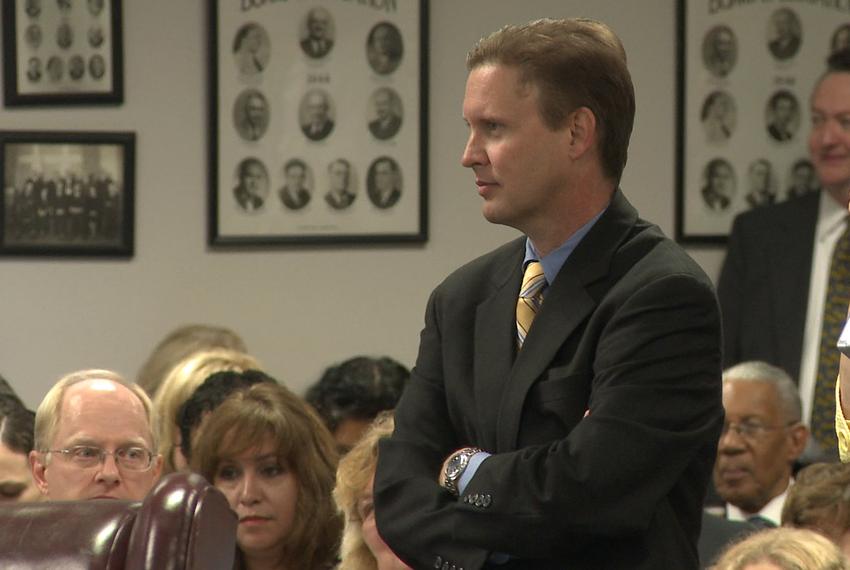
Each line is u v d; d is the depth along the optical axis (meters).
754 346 19.36
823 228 19.33
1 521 7.15
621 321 7.96
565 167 8.16
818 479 10.95
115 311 18.77
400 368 16.72
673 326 7.94
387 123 19.36
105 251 18.67
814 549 8.16
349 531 12.07
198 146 18.95
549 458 7.84
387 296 19.42
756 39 20.22
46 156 18.55
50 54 18.58
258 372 14.44
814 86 20.33
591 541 7.95
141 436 12.32
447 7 19.45
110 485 12.11
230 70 18.97
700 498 8.12
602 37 8.27
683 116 19.98
